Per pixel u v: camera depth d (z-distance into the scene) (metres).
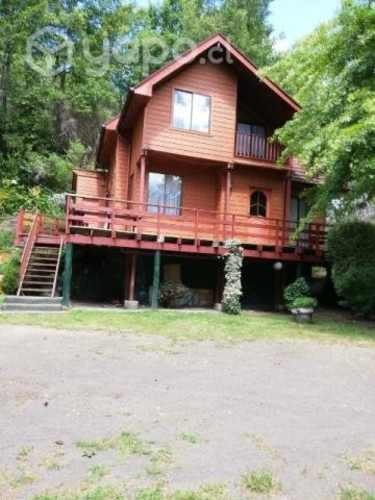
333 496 3.14
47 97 26.83
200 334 9.59
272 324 11.48
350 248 12.66
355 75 10.79
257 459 3.70
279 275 15.51
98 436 4.02
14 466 3.39
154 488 3.13
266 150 16.44
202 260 16.52
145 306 14.29
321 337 9.92
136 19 31.70
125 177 17.02
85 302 14.45
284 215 16.33
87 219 12.73
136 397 5.19
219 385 5.87
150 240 13.33
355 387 6.09
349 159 10.77
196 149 15.05
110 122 17.17
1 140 25.56
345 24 10.69
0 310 11.29
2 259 15.29
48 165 24.92
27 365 6.39
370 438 4.27
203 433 4.20
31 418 4.40
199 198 16.33
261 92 15.95
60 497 2.95
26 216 18.42
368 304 12.73
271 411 4.94
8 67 26.25
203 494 3.08
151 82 14.12
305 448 3.97
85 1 29.69
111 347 7.90
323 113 11.31
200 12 32.50
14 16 25.81
